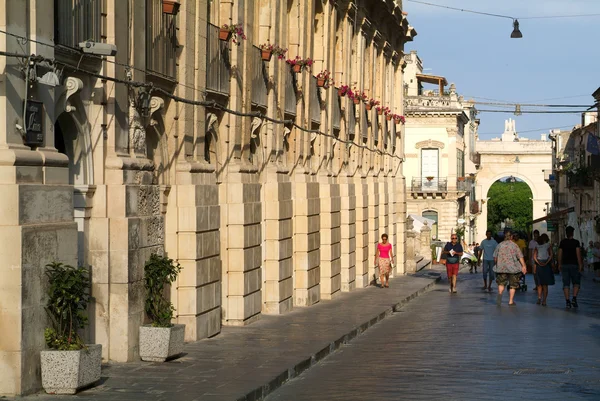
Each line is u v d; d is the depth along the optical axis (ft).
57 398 43.32
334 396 47.65
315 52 106.22
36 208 44.24
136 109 57.26
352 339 72.13
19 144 43.93
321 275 105.09
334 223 107.14
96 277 53.31
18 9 43.60
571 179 293.02
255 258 78.43
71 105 50.47
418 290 120.47
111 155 54.19
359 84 126.11
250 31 79.87
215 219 67.82
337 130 115.03
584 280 173.99
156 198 59.21
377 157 142.92
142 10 57.88
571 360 59.21
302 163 97.86
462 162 310.04
